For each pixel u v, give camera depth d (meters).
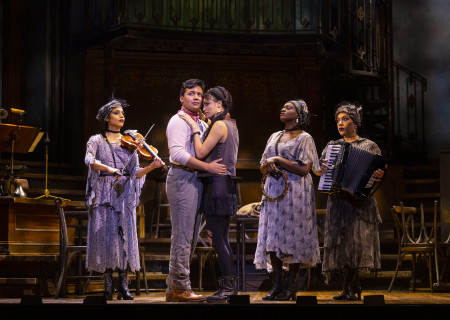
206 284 12.78
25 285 10.43
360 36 19.53
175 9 16.67
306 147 9.02
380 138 18.14
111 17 15.96
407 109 19.44
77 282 11.13
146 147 9.44
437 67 19.42
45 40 16.89
